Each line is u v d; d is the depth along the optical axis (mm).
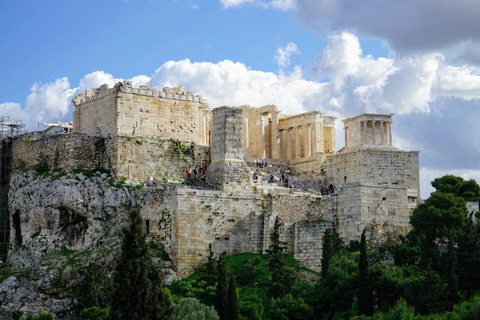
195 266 178500
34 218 194625
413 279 151250
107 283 170750
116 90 197625
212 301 160875
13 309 175375
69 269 179625
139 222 154625
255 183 198125
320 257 171750
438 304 148750
